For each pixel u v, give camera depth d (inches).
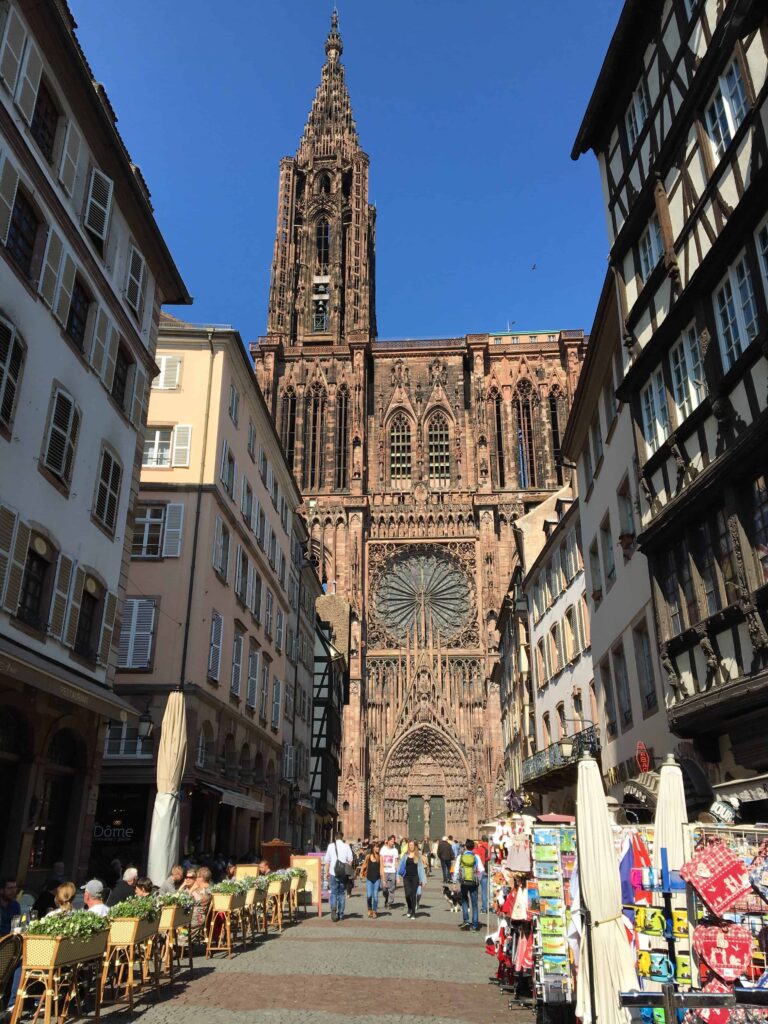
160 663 1206.3
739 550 628.1
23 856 730.2
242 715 1470.2
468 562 3563.0
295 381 3937.0
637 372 858.8
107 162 929.5
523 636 1925.4
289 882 919.7
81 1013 445.7
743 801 587.8
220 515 1353.3
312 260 4338.1
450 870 1224.8
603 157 1017.5
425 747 3383.4
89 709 807.1
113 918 472.1
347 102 4741.6
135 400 1025.5
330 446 3789.4
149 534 1280.8
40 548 768.9
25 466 737.6
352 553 3533.5
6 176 697.0
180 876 716.0
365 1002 482.9
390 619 3535.9
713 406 677.9
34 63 749.3
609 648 1091.9
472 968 621.0
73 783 858.1
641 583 920.9
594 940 354.0
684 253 761.6
